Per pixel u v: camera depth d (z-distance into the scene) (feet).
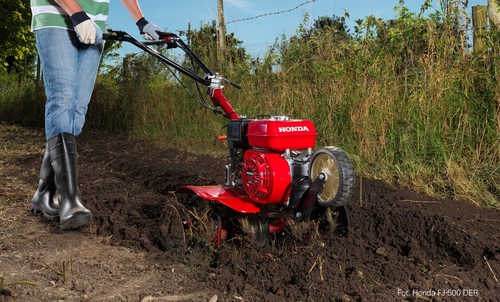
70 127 13.48
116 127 35.63
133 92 34.91
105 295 9.75
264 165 11.18
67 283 10.28
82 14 12.40
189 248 11.66
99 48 14.19
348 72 23.27
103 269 11.07
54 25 13.21
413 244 12.08
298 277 10.30
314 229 11.79
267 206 11.52
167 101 32.76
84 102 13.97
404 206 14.52
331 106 22.52
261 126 11.44
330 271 10.48
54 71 13.26
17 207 16.07
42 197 14.67
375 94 20.77
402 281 10.13
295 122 11.39
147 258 11.68
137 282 10.37
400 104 20.33
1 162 23.67
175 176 19.70
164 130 31.76
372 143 20.02
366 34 23.79
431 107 19.27
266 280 10.31
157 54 13.44
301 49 26.40
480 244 11.71
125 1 14.65
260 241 11.54
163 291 9.91
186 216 11.88
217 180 18.71
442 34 20.07
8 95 49.70
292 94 25.04
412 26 21.63
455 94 18.94
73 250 12.34
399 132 19.57
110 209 15.39
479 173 17.06
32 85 49.06
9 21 44.24
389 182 17.61
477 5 19.56
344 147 20.93
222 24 31.76
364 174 18.49
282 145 11.12
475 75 18.89
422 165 18.08
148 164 22.53
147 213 15.07
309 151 11.44
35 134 33.86
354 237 12.30
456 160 17.80
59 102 13.30
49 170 14.49
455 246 11.77
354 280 10.06
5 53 48.80
